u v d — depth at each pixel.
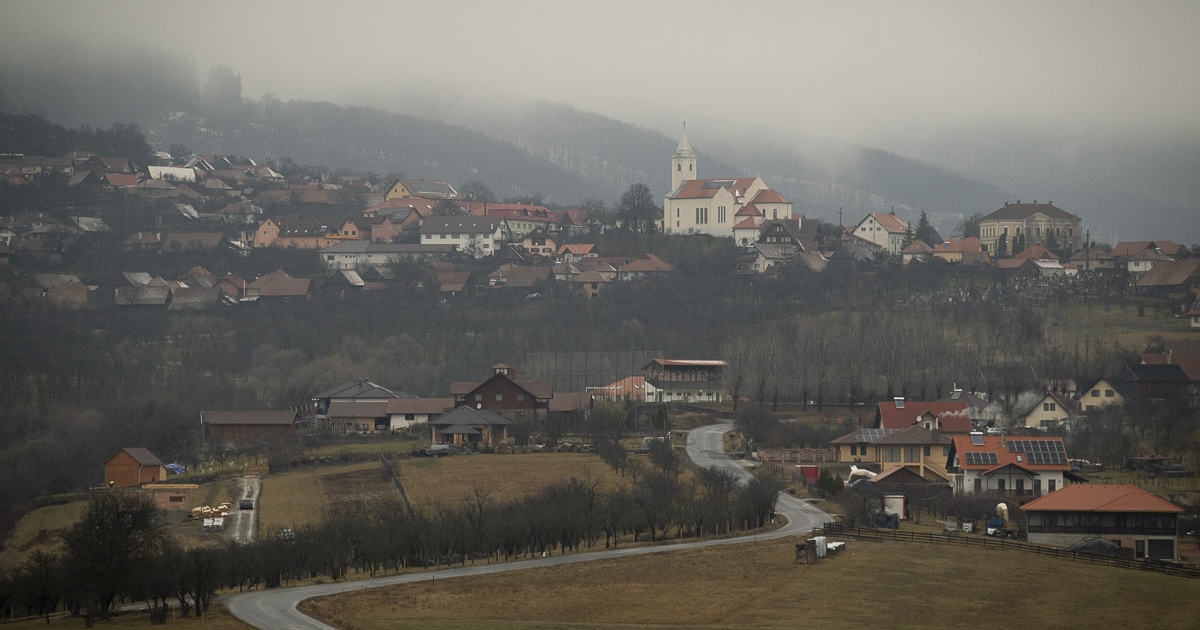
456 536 151.50
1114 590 129.38
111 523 133.88
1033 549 145.00
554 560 147.25
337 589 136.00
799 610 123.06
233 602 130.62
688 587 132.12
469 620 119.69
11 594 131.62
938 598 126.69
